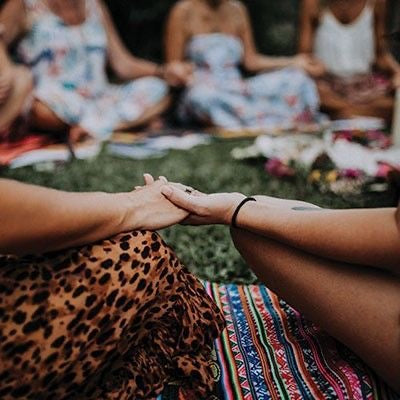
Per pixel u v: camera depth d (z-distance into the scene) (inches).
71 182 127.9
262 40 288.5
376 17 203.3
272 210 55.4
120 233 50.8
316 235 51.0
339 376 55.8
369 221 48.6
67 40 171.5
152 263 50.9
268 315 68.4
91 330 47.4
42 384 46.0
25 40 168.9
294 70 202.5
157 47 269.6
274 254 56.0
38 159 145.3
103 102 181.8
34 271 45.7
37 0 167.9
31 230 43.6
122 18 263.3
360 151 133.0
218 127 191.2
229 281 83.0
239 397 53.9
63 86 171.5
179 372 55.0
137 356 53.4
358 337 52.4
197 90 190.7
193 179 130.6
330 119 213.9
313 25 209.5
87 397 49.8
